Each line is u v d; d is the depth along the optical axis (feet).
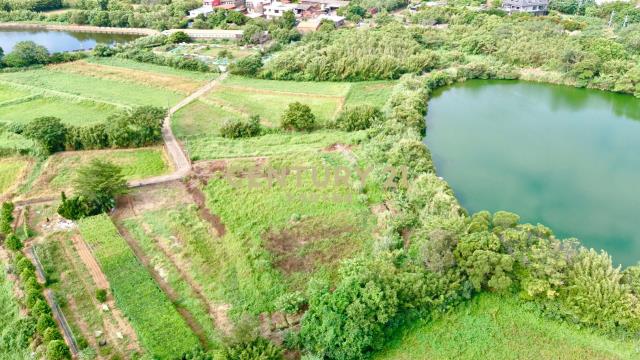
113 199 230.89
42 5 637.30
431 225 201.16
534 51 422.00
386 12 574.56
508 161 289.74
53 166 269.03
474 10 561.02
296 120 303.48
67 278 187.21
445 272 178.40
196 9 606.55
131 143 288.10
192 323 169.68
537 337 164.04
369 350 159.63
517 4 560.61
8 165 270.87
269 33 513.45
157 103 351.87
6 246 202.90
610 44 410.72
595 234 226.17
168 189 246.06
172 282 186.70
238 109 342.23
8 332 164.35
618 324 161.17
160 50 483.51
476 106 369.50
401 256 194.59
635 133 328.08
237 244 205.46
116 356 156.97
